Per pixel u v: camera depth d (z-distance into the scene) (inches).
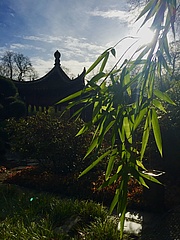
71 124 322.7
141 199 227.6
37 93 783.1
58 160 324.2
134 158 64.3
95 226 170.6
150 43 65.9
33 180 305.7
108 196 242.7
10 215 206.4
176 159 288.4
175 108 281.9
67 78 786.8
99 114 66.9
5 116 563.2
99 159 68.7
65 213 197.8
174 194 250.5
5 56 1332.4
